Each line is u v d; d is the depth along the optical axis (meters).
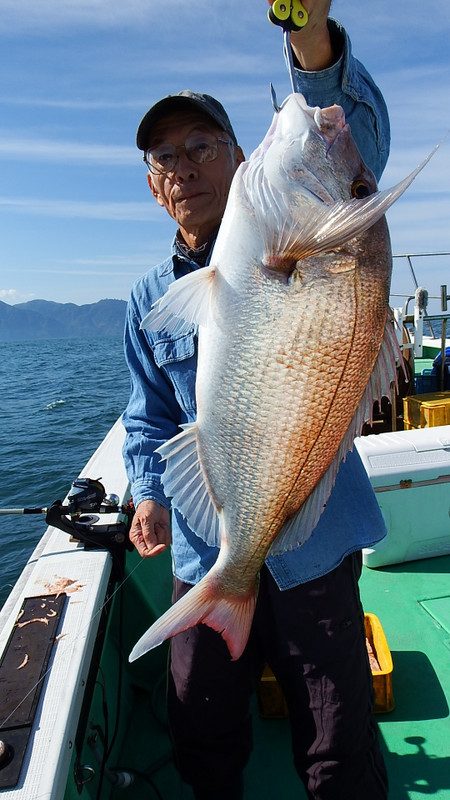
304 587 1.62
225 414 1.47
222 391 1.46
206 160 1.70
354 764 1.61
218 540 1.58
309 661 1.62
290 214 1.36
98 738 1.96
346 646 1.62
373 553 3.23
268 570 1.66
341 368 1.40
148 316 1.47
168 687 1.83
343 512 1.68
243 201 1.44
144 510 1.83
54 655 1.62
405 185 1.24
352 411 1.44
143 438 1.93
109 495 2.53
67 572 2.06
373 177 1.45
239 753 1.80
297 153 1.38
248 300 1.41
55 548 2.27
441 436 3.28
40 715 1.42
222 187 1.76
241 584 1.52
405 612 2.90
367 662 1.71
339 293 1.36
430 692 2.40
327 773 1.61
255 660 1.80
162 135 1.71
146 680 2.55
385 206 1.27
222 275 1.45
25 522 8.32
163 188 1.77
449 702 2.34
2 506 9.47
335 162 1.39
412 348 4.70
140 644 1.40
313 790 1.63
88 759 1.85
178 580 1.86
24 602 1.88
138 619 2.55
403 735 2.21
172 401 1.98
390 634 2.75
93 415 18.42
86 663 1.63
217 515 1.57
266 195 1.39
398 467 3.12
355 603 1.70
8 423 17.72
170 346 1.81
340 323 1.37
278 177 1.38
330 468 1.47
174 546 1.88
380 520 1.77
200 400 1.51
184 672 1.73
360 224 1.30
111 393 24.94
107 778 1.95
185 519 1.68
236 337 1.43
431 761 2.10
